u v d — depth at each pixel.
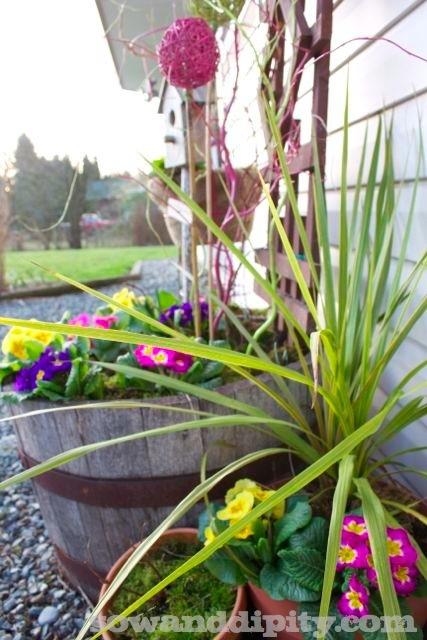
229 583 0.76
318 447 0.88
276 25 1.09
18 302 5.16
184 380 1.01
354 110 1.20
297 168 1.09
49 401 0.95
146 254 7.28
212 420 0.75
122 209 7.61
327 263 0.88
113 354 1.17
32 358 1.09
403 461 1.12
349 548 0.64
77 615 1.07
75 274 5.91
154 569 0.83
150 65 2.17
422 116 0.93
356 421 0.81
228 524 0.77
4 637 1.02
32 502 1.52
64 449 0.92
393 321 1.11
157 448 0.88
